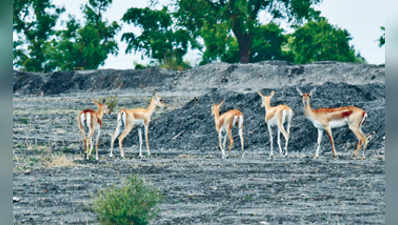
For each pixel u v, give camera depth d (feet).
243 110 357.20
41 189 178.19
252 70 629.92
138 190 134.51
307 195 170.30
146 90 624.18
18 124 387.14
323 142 299.17
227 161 251.80
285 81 598.34
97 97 588.09
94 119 250.16
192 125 339.57
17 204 155.84
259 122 333.42
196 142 319.27
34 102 549.13
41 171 215.10
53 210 150.10
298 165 235.61
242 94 380.99
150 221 137.90
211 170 221.87
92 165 234.38
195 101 383.86
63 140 323.57
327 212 147.74
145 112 269.03
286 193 173.88
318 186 185.16
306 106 262.06
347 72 588.09
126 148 313.32
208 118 345.51
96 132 361.10
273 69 620.49
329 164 237.04
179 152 294.25
